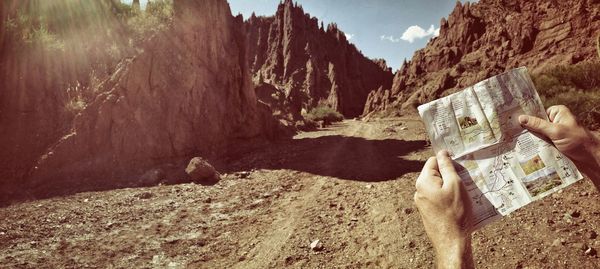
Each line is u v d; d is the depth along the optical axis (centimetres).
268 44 13888
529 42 5581
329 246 502
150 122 1141
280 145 1752
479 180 121
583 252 375
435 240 92
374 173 948
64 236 557
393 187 769
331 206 686
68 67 1128
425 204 98
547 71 2244
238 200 779
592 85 1972
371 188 787
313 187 858
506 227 465
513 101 127
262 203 749
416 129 2417
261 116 1919
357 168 1041
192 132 1281
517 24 5938
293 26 13350
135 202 746
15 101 988
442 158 107
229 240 556
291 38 13088
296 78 12112
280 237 550
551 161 119
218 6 1702
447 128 129
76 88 1104
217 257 497
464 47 7894
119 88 1111
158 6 1427
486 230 468
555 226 440
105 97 1079
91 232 577
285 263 462
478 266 393
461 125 128
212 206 734
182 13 1399
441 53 8244
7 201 724
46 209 680
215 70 1555
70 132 998
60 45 1130
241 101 1736
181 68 1312
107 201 744
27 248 509
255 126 1750
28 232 566
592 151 109
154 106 1180
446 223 91
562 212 477
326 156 1338
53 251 502
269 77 12556
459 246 86
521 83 127
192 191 852
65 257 484
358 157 1261
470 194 119
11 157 900
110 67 1196
